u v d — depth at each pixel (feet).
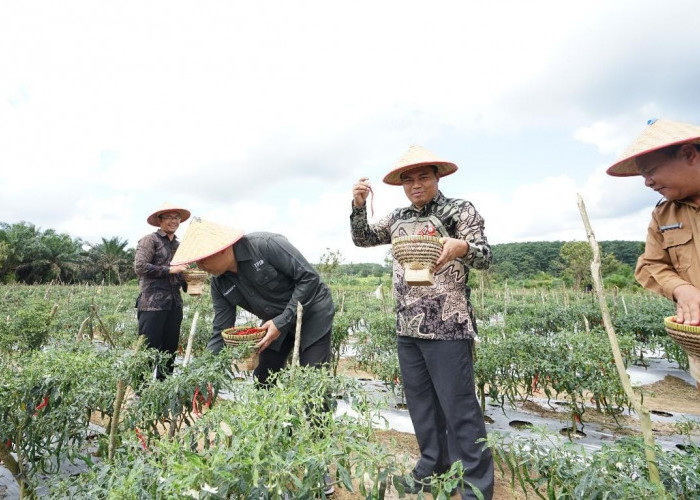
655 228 7.66
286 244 10.54
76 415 9.57
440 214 9.48
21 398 9.31
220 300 11.31
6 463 9.30
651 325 27.89
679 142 5.95
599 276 5.56
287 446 5.46
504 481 10.85
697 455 5.74
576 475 5.78
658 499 4.85
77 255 179.52
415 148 9.52
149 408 8.95
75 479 6.87
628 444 5.77
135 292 74.59
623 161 6.63
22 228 169.17
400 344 10.19
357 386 7.57
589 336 16.28
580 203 5.66
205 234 9.96
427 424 9.89
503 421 16.39
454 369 9.06
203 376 8.79
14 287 83.41
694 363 6.14
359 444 5.47
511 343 16.29
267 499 4.79
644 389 21.88
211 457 5.05
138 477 5.41
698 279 6.93
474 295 61.21
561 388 15.19
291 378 7.68
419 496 5.32
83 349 11.44
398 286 10.01
